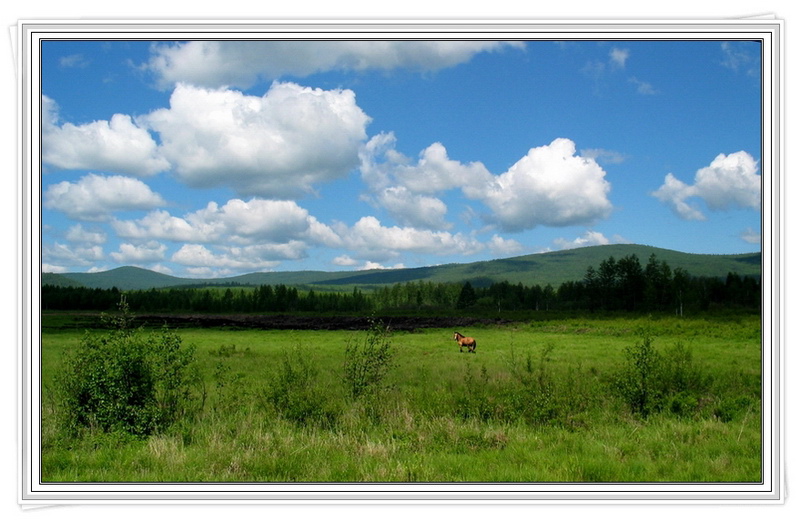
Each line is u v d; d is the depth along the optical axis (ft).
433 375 61.82
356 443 30.12
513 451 29.19
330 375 57.16
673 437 31.35
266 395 38.37
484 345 110.32
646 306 214.28
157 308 251.80
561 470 25.89
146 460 27.78
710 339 106.22
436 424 33.17
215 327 162.91
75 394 33.19
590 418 35.22
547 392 38.17
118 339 34.12
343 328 162.30
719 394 42.01
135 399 33.78
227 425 33.40
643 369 40.50
